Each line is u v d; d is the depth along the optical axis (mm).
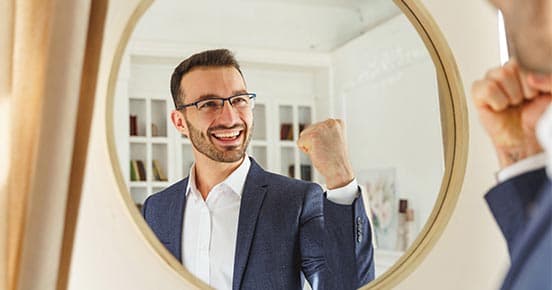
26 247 752
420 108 1112
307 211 1036
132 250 979
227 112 1010
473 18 1188
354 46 1085
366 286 1053
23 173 822
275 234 1020
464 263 1132
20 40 830
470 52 1180
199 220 991
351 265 1049
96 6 807
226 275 995
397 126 1095
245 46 1033
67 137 760
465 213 1141
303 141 1046
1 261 790
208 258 991
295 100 1049
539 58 564
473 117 1163
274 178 1026
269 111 1032
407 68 1113
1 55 804
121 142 969
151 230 973
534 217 506
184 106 995
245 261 1003
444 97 1130
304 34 1065
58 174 754
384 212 1077
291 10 1064
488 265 1145
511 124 911
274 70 1042
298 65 1055
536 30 557
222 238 998
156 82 989
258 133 1023
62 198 761
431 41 1126
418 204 1097
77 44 763
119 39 982
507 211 757
